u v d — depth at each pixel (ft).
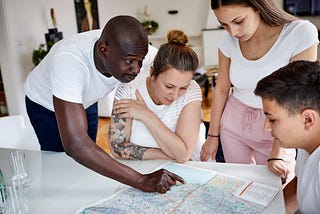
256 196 3.36
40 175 4.17
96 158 3.42
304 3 18.79
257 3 4.04
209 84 18.52
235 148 5.03
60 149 5.50
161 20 22.85
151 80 4.56
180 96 4.48
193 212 3.12
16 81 14.33
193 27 22.58
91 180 3.95
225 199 3.32
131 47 3.25
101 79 4.20
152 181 3.52
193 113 4.45
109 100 14.44
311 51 4.16
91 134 6.00
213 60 21.90
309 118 2.86
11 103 14.70
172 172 3.96
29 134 6.38
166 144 4.29
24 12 14.51
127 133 4.60
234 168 4.01
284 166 3.91
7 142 6.17
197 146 5.08
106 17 20.07
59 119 3.48
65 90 3.53
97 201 3.46
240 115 4.86
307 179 3.15
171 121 4.58
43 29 15.67
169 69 4.02
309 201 3.17
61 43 4.12
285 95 2.86
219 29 21.20
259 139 4.75
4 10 13.52
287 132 3.00
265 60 4.41
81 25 18.22
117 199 3.43
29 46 14.88
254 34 4.35
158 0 22.48
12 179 4.04
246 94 4.77
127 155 4.44
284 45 4.27
